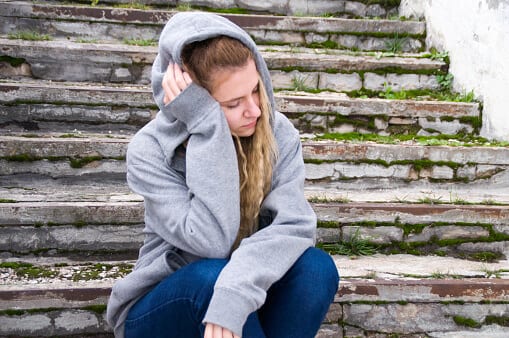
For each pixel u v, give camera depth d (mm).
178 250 1726
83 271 2289
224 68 1575
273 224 1654
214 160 1602
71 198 2562
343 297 2166
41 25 3729
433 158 2973
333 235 2600
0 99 2996
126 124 3139
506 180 3016
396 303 2189
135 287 1653
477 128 3410
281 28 4004
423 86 3770
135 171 1706
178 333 1556
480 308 2213
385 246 2617
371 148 2941
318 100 3281
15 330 2055
